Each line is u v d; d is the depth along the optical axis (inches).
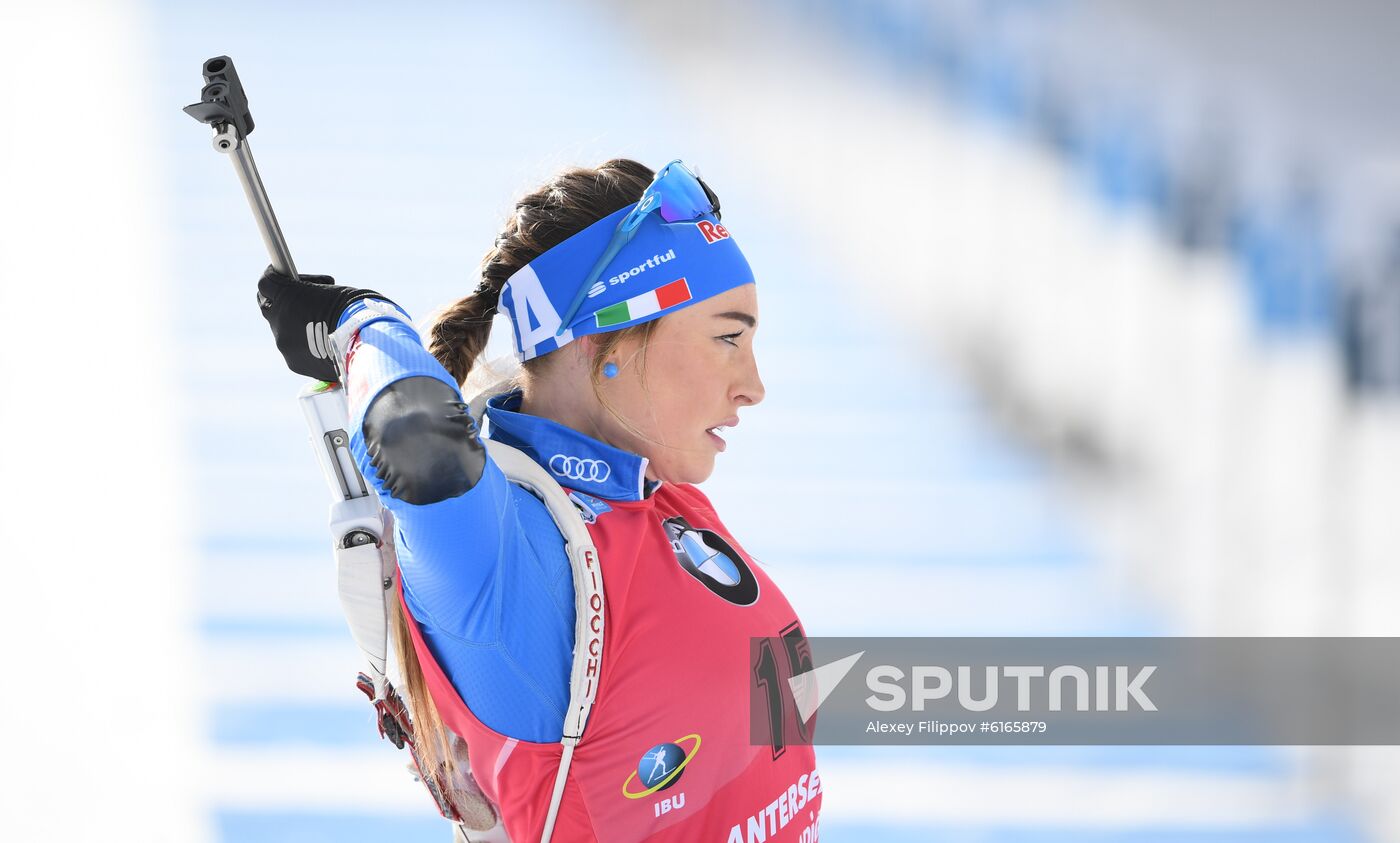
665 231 208.5
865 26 1857.8
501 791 194.1
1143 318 1008.9
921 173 1457.9
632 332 209.0
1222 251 988.6
